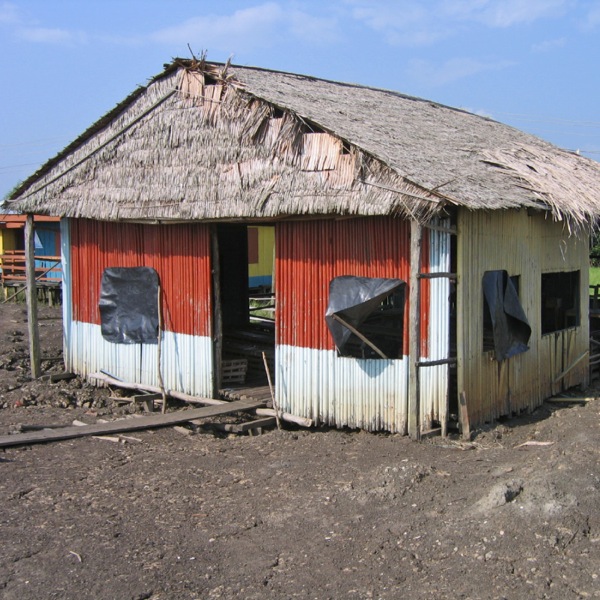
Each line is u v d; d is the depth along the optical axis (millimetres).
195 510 7008
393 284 9219
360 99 12680
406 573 5453
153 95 11648
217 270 11422
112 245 12812
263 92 10328
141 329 12430
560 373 11914
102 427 9953
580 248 12367
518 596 4984
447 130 12469
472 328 9391
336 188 9391
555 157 13312
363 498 6895
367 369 9609
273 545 6117
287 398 10461
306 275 10133
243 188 10453
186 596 5328
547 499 6070
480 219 9453
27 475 8102
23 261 27984
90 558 5941
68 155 12992
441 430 9188
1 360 15062
